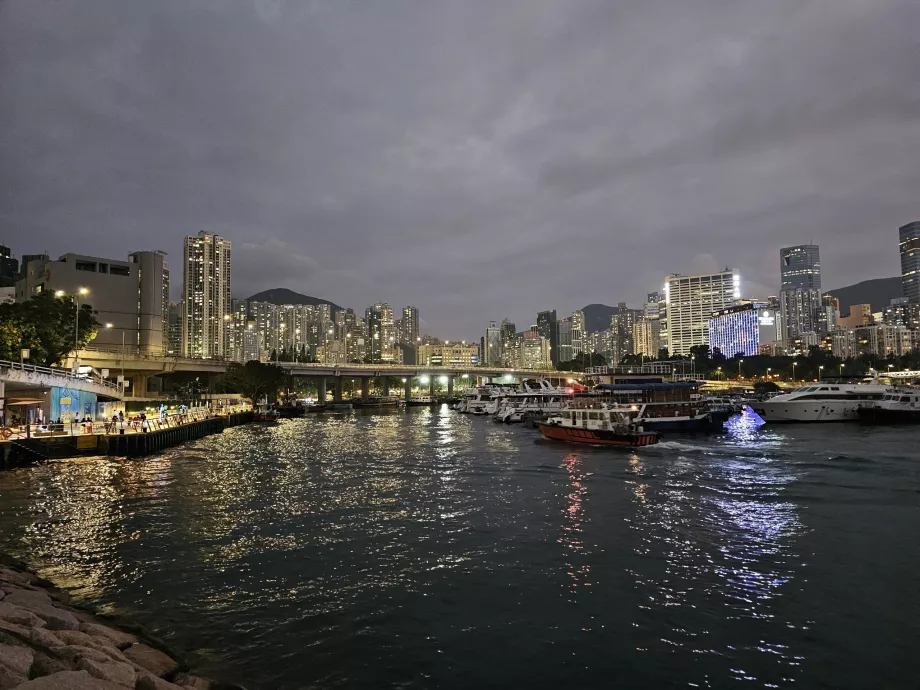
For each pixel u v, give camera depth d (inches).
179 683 502.6
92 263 5930.1
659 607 718.5
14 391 2279.8
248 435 3083.2
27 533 1028.5
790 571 840.9
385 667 569.0
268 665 568.1
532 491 1421.0
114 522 1109.1
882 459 1855.3
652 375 4005.9
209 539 999.6
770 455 2021.4
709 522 1112.8
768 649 613.6
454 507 1247.5
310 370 6919.3
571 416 2566.4
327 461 1991.9
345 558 900.6
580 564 872.9
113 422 2186.3
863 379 4099.4
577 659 590.9
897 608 712.4
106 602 719.7
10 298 6535.4
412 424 3919.8
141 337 6107.3
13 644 438.9
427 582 798.5
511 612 701.9
